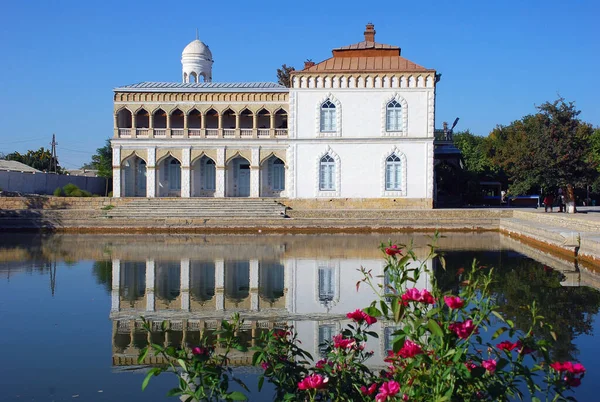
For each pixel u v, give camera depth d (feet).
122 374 30.76
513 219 107.55
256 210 118.42
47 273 62.59
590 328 37.06
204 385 19.66
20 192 135.03
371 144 126.31
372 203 126.52
